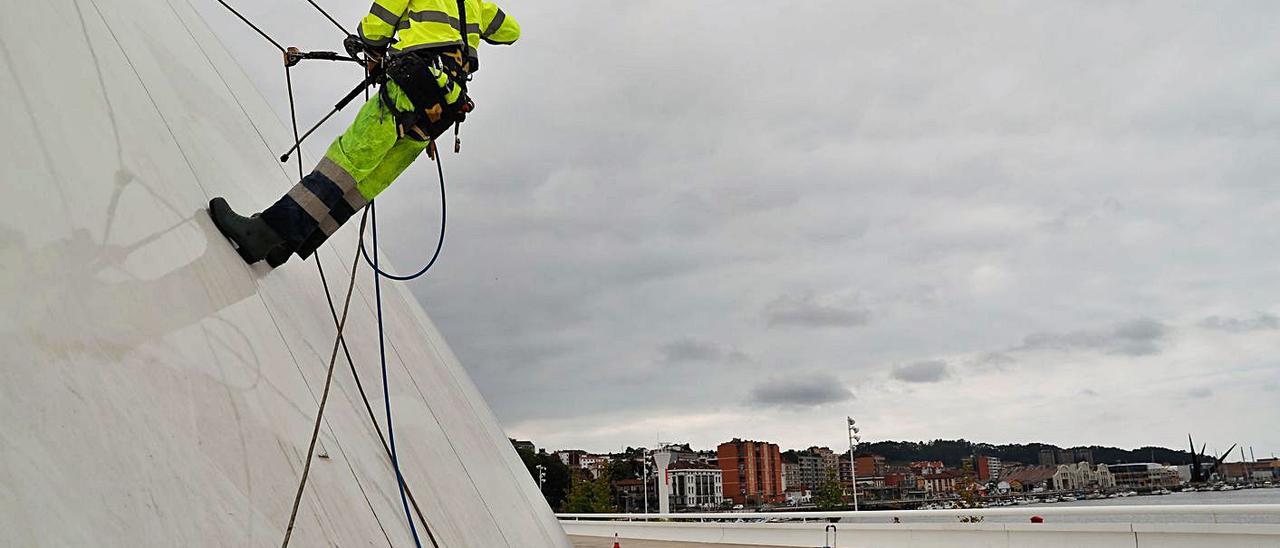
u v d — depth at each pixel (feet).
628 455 423.64
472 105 11.35
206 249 7.84
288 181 13.25
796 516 51.96
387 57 10.59
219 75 13.87
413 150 10.79
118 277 5.86
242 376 6.75
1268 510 24.76
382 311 14.28
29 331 4.55
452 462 11.72
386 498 8.29
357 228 16.70
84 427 4.46
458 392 16.08
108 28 9.39
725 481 458.50
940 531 40.96
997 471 465.47
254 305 8.11
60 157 6.07
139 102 8.71
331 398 8.64
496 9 12.65
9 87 6.01
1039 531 34.81
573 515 83.05
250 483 5.83
